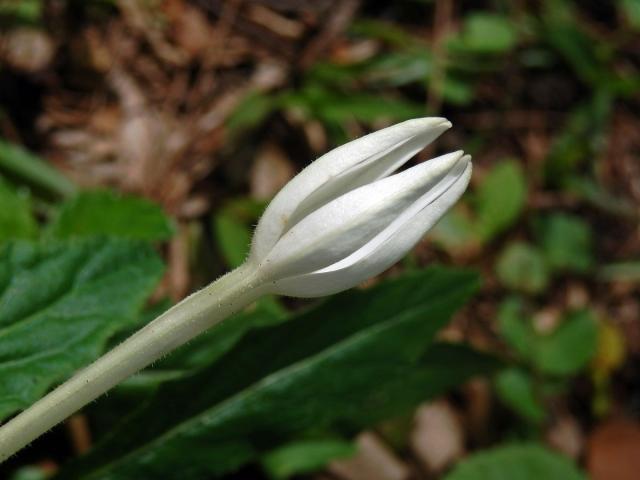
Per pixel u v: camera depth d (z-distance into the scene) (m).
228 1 0.29
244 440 0.13
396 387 0.16
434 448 0.26
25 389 0.12
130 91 0.26
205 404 0.13
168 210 0.25
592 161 0.33
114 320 0.12
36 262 0.12
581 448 0.29
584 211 0.33
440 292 0.14
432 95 0.30
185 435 0.13
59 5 0.26
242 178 0.26
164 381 0.13
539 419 0.26
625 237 0.33
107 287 0.13
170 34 0.27
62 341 0.12
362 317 0.14
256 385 0.14
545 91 0.34
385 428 0.25
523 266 0.30
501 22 0.31
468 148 0.32
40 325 0.12
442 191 0.10
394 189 0.10
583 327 0.26
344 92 0.28
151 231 0.15
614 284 0.32
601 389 0.30
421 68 0.30
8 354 0.12
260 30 0.29
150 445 0.13
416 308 0.14
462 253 0.29
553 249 0.30
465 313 0.29
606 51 0.35
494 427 0.27
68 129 0.25
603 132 0.34
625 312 0.32
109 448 0.13
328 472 0.24
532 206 0.32
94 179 0.25
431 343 0.15
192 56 0.28
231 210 0.25
